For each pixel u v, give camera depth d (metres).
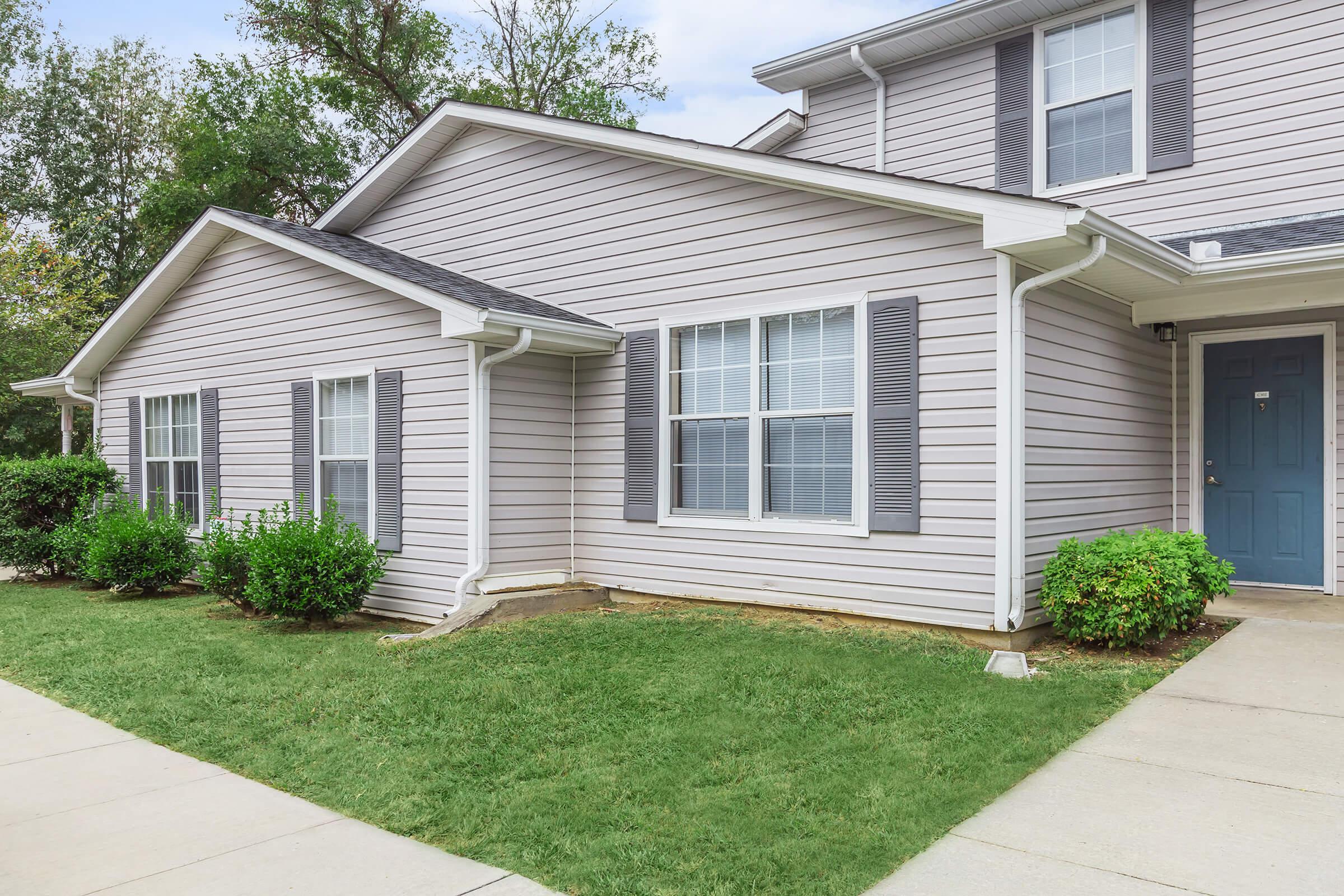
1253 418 8.17
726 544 7.74
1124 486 7.65
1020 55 9.26
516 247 9.42
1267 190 7.95
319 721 5.32
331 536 8.23
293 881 3.44
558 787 4.22
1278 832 3.53
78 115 26.61
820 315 7.21
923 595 6.60
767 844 3.60
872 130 10.47
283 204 24.81
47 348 18.72
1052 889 3.18
